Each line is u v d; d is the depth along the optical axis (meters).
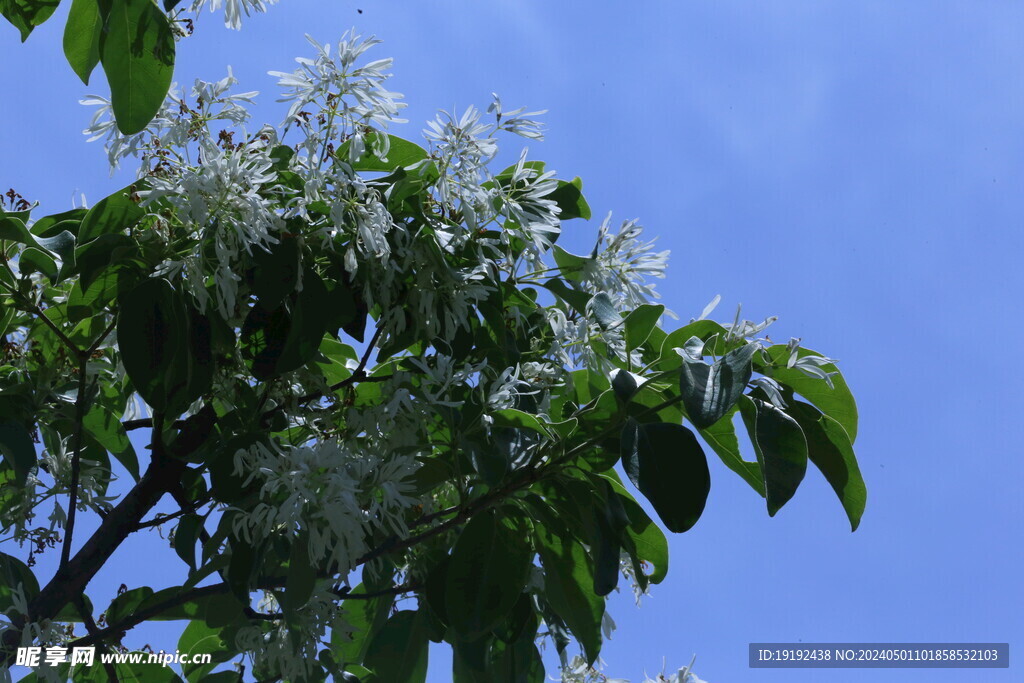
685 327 2.13
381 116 2.08
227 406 2.65
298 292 2.18
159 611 2.21
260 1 2.16
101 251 2.05
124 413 2.94
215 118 2.04
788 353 2.06
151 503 2.31
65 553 2.22
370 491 2.06
